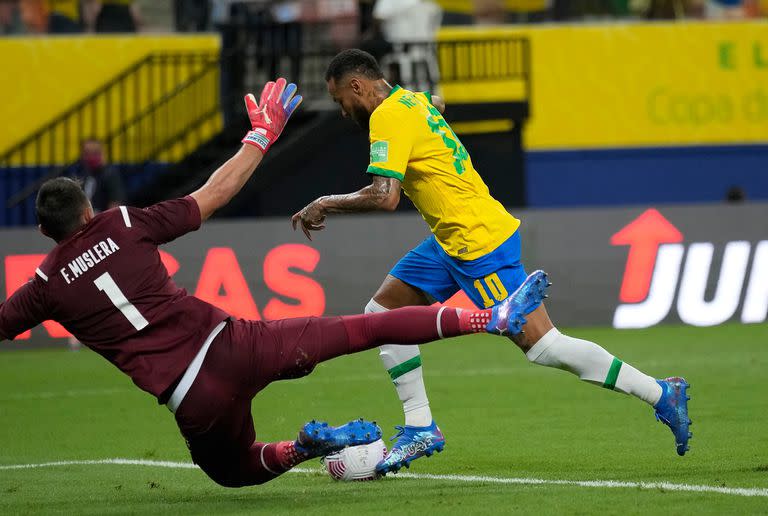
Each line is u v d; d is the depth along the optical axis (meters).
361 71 20.52
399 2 64.69
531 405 30.56
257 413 30.47
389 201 19.41
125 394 35.62
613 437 24.83
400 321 17.03
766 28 72.62
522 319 16.89
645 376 19.45
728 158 72.69
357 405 31.58
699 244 52.59
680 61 72.19
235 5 66.38
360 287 51.31
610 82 71.69
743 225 52.72
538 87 71.19
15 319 17.05
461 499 17.77
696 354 41.34
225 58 61.12
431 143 19.97
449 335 17.11
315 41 64.75
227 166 17.77
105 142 61.25
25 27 68.50
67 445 26.14
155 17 69.62
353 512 16.91
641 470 20.48
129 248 16.89
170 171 59.56
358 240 51.44
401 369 20.58
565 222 52.56
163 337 16.72
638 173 72.12
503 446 24.08
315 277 51.22
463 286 20.59
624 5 74.44
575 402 30.88
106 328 16.78
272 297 50.91
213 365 16.67
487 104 63.38
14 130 66.38
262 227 51.12
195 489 20.02
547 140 71.50
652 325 52.41
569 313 52.34
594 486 18.70
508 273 20.09
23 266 50.09
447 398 32.41
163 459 23.89
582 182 71.88
